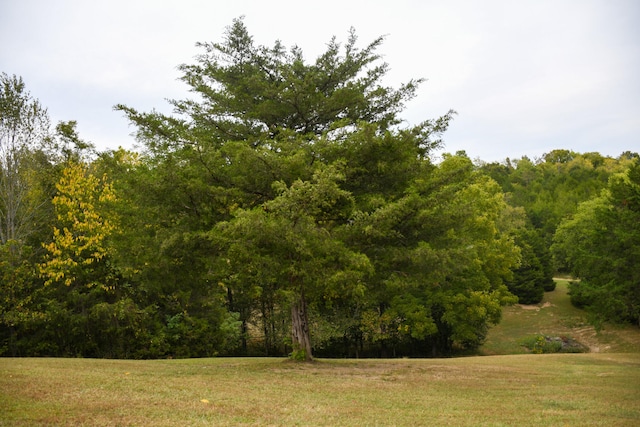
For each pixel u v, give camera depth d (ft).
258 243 40.93
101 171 76.43
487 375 49.14
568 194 266.16
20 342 79.77
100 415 22.54
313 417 25.21
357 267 41.39
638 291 93.09
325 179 39.01
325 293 50.85
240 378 39.32
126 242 51.26
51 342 81.46
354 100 53.06
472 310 100.37
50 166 91.30
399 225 47.85
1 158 86.69
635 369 56.75
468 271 100.83
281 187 39.99
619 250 95.04
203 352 92.79
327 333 101.96
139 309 83.87
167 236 44.68
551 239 229.86
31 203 89.40
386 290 50.47
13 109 85.71
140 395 28.32
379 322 106.42
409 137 48.32
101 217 75.82
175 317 89.45
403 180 50.72
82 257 79.77
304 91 51.42
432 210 47.21
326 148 45.83
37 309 79.66
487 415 28.35
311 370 46.52
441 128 50.14
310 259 42.34
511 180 359.46
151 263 47.42
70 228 80.18
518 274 168.76
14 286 76.95
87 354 85.40
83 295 80.69
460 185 48.85
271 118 54.08
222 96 53.21
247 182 46.96
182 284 53.83
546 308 161.68
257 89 53.26
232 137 54.70
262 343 126.72
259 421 23.47
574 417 28.30
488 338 137.69
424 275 48.93
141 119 47.34
